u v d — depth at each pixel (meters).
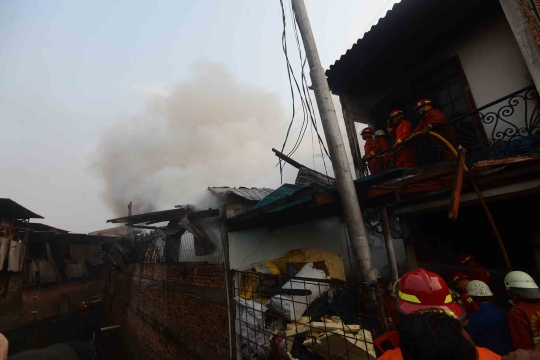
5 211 17.05
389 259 4.89
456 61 5.31
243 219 4.92
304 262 5.02
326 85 3.46
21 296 16.55
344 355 2.96
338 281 2.95
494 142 4.12
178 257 7.90
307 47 3.62
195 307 6.34
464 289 3.72
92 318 18.80
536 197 3.99
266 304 4.36
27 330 16.03
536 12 4.07
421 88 5.96
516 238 4.27
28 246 19.47
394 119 5.68
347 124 6.74
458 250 5.00
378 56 5.72
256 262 5.61
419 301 1.38
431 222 5.47
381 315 2.52
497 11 4.72
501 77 4.62
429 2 4.50
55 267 20.48
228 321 5.03
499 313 2.44
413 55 5.75
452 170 2.67
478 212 4.77
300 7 3.77
